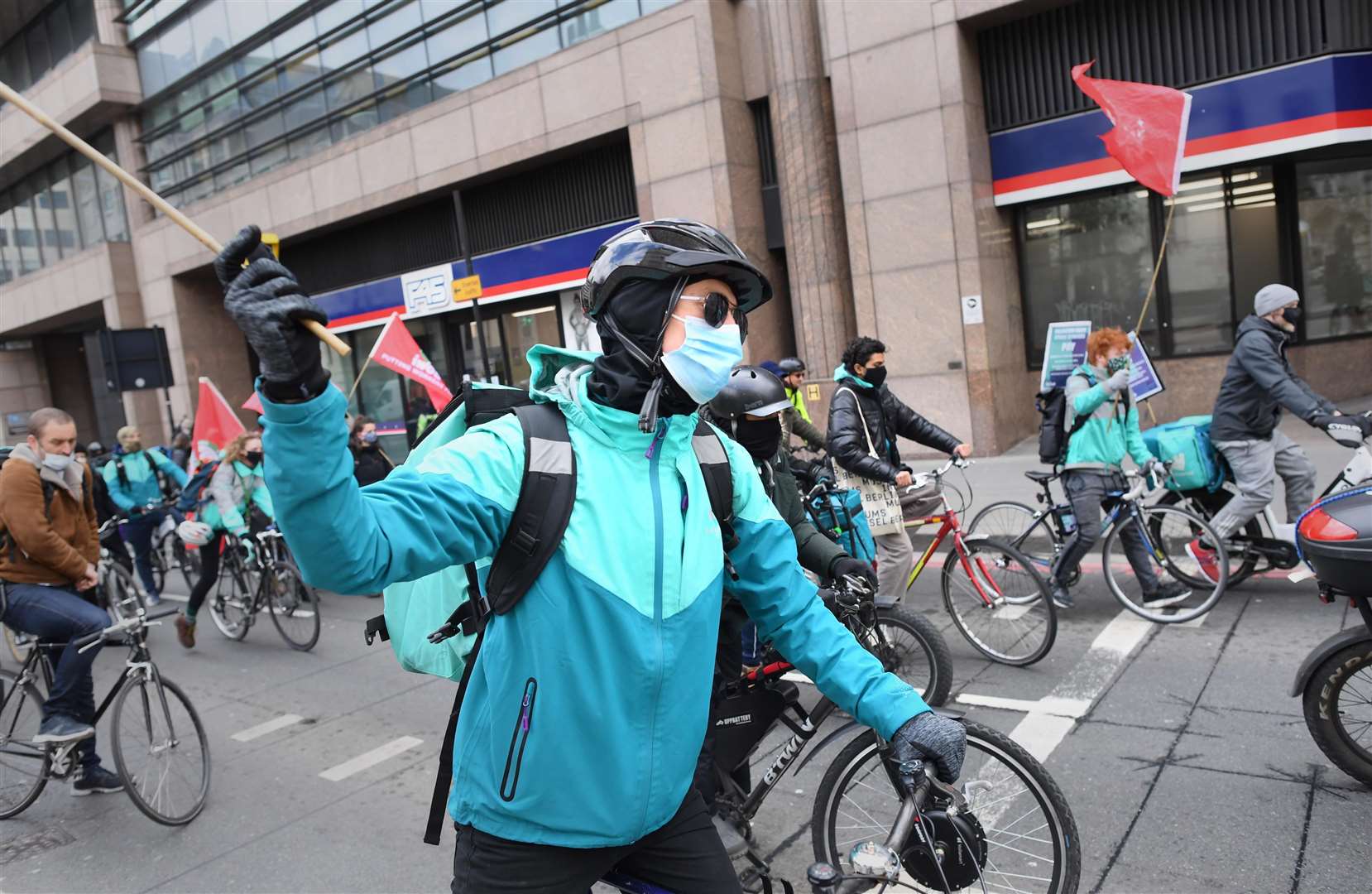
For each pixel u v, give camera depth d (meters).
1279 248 10.20
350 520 1.33
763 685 2.96
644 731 1.65
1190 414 10.82
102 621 4.24
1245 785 3.44
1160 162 7.39
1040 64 10.67
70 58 21.17
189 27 19.27
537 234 15.08
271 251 1.32
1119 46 10.24
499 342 16.42
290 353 1.25
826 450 5.41
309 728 5.18
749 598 1.97
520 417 1.66
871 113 11.02
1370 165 9.99
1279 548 5.51
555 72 13.44
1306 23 9.28
